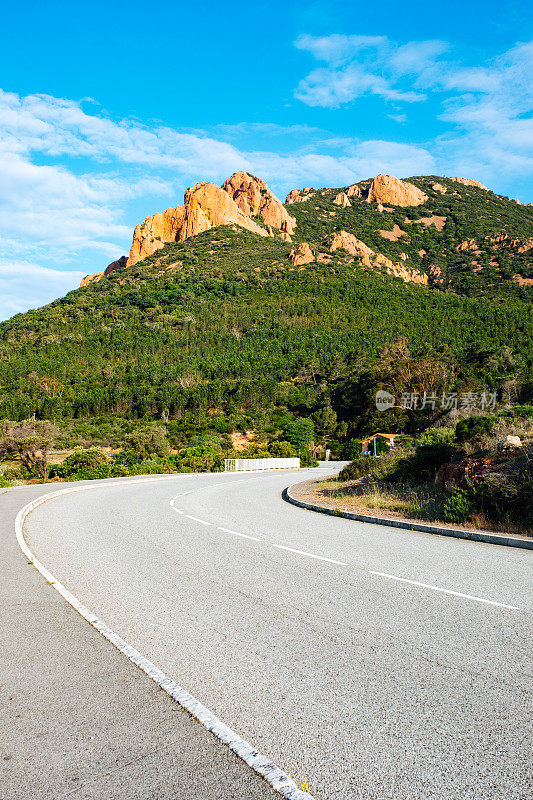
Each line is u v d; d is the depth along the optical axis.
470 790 2.27
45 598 5.10
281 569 6.38
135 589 5.53
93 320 150.50
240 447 62.72
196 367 113.19
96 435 66.50
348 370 97.88
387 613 4.63
